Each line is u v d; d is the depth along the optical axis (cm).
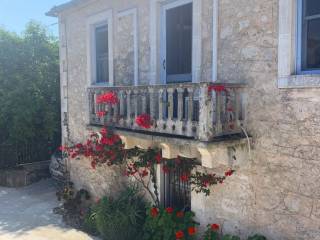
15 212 920
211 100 480
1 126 1167
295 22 475
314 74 448
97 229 764
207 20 586
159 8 683
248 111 527
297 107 471
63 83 1009
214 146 482
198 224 618
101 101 630
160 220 646
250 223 536
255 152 521
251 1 519
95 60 893
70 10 940
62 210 917
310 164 461
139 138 591
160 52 689
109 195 855
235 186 554
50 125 1205
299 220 477
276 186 500
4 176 1180
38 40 1245
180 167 636
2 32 1184
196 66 604
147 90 582
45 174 1241
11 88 1155
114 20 797
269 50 499
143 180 747
